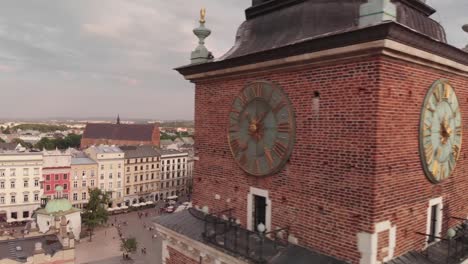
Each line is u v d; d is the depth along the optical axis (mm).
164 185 117875
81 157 99125
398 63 8102
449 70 9562
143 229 79750
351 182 8141
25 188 84188
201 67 11469
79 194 93625
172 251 11820
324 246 8672
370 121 7781
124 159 103750
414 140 8766
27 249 38000
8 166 81938
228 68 10656
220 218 11438
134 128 168625
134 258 61156
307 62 8750
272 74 9797
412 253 8773
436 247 9445
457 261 8859
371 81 7754
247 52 10492
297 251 8961
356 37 7461
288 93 9398
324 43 8031
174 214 12664
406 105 8414
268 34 10516
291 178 9430
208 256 10133
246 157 10523
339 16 9133
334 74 8414
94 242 68875
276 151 9633
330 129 8523
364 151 7891
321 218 8742
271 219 9945
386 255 8125
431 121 9133
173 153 121125
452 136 10070
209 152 12070
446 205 10172
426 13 10422
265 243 9602
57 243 40250
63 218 43625
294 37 9508
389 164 8039
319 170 8766
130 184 106500
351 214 8141
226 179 11406
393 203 8227
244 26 11617
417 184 8969
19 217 83562
